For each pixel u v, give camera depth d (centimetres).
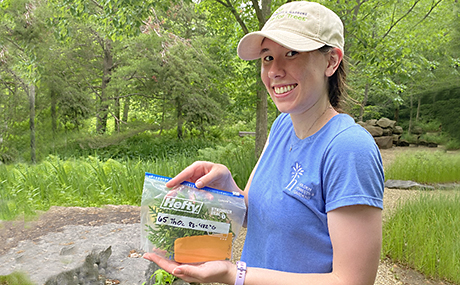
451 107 1040
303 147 98
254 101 935
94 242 323
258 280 88
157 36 1134
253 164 671
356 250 80
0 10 824
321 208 91
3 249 292
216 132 1719
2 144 554
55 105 1089
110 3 617
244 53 107
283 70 96
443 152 969
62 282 248
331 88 104
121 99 1469
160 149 1242
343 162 84
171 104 1346
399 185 748
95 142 1152
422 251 355
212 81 1266
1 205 383
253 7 850
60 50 1058
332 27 92
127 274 280
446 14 1001
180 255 97
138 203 532
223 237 99
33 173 616
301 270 93
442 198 525
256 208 107
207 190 107
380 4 909
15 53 740
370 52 752
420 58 897
